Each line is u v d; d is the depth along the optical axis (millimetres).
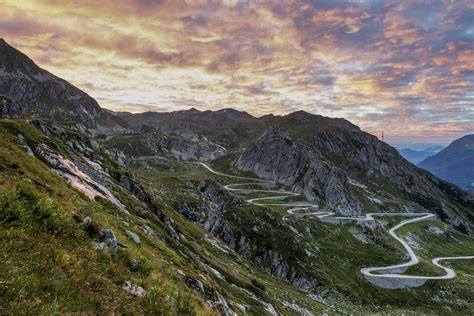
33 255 10445
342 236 192625
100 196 34656
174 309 13438
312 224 194000
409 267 168500
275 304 74938
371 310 125562
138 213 50188
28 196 13891
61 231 13438
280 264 145750
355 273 156000
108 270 13094
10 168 20078
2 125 40281
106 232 16531
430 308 137125
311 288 136500
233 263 99188
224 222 158375
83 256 12695
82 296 9883
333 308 117125
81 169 48062
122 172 77875
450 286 150375
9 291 8055
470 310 134125
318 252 167500
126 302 11141
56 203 14398
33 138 41875
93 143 83250
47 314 8086
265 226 167875
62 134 68688
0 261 9227
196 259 55688
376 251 185000
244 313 43312
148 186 155750
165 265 22688
